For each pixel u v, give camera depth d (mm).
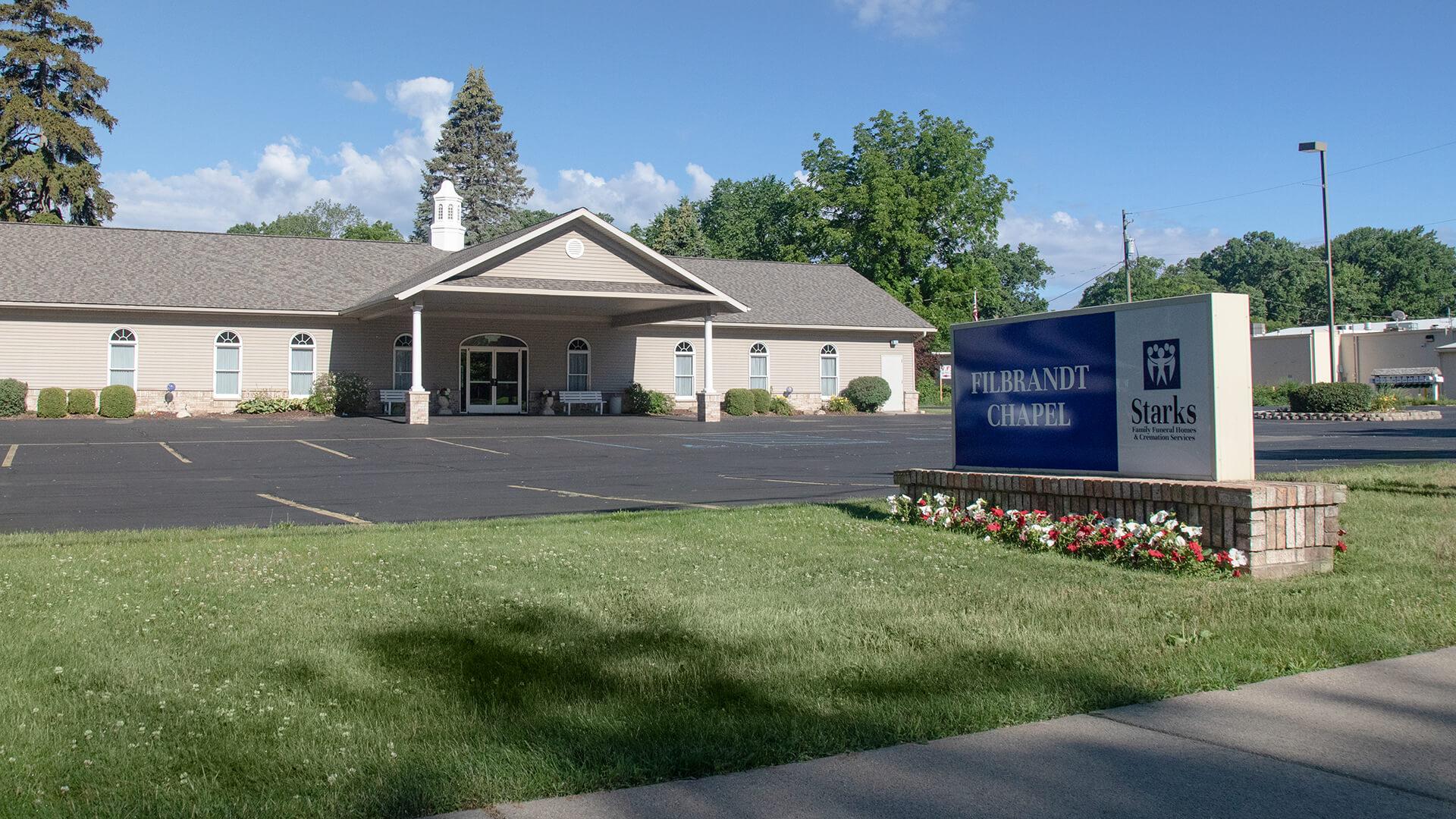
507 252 30500
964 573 8469
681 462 20641
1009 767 4395
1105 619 6805
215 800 4008
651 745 4570
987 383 11461
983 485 11000
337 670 5727
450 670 5738
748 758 4461
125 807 3949
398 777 4223
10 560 9188
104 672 5695
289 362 34062
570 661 5887
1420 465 16906
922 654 5980
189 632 6570
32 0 51906
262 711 5027
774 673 5625
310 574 8516
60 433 25609
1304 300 108875
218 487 16156
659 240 75188
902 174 55531
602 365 38312
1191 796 4086
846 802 4047
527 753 4484
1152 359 9727
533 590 7844
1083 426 10375
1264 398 48531
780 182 84250
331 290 35125
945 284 56250
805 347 41500
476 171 79000
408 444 24172
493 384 36906
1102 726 4898
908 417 38875
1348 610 6988
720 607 7211
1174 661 5828
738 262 45438
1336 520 8758
